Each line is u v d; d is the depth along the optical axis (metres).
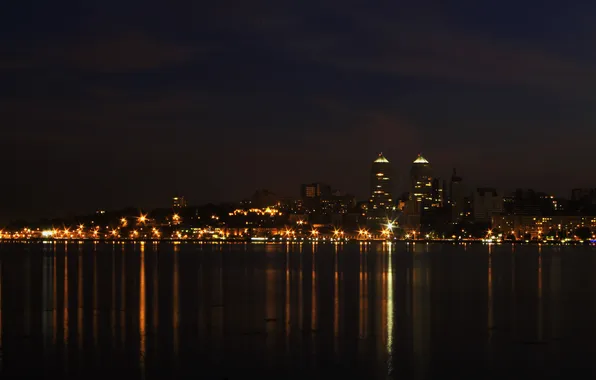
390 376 60.66
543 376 61.19
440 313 95.00
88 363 63.78
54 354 67.06
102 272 173.25
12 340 73.44
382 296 116.88
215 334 77.25
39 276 158.88
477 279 156.62
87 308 98.25
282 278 157.25
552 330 81.31
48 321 86.00
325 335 77.06
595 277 162.88
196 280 149.00
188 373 60.78
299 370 61.97
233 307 100.06
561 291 127.44
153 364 63.56
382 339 75.06
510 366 64.12
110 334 77.00
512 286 137.75
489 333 79.19
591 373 62.16
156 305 102.19
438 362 65.25
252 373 61.00
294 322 85.88
